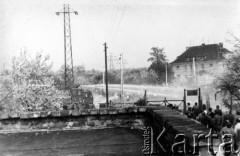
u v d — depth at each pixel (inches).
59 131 387.2
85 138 345.7
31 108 1089.4
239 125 365.4
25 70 1095.6
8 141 338.3
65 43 2064.5
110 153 292.4
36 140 342.0
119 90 2817.4
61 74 2082.9
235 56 1155.9
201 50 3538.4
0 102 1052.5
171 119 302.7
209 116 492.1
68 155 291.6
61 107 1241.4
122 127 399.9
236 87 1125.1
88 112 399.2
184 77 3430.1
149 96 2294.5
